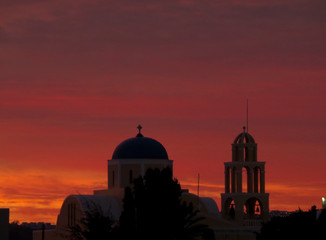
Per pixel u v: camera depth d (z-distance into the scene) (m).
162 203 172.88
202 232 180.88
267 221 181.12
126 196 174.62
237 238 191.88
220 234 191.75
